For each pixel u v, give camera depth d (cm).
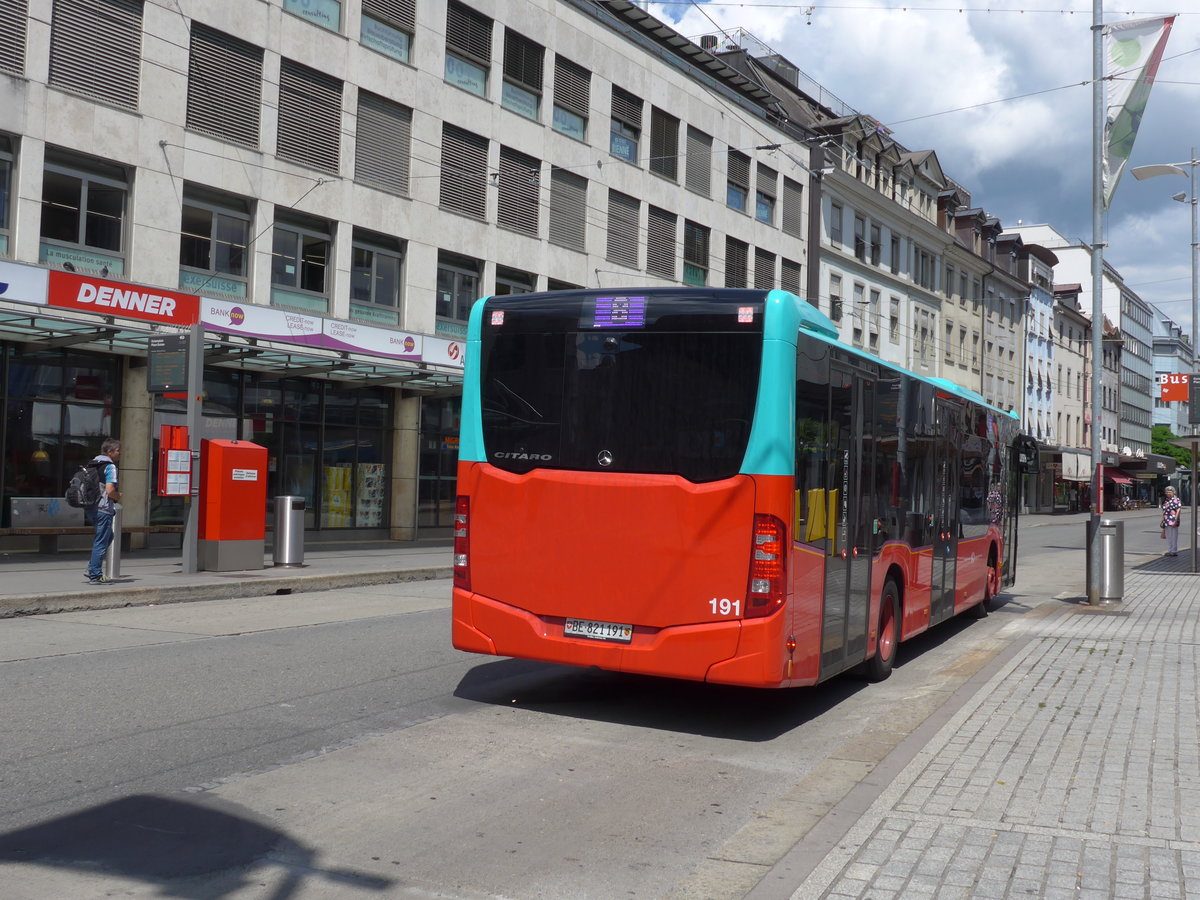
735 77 3775
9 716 693
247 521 1622
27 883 419
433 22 2583
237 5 2142
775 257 3959
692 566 705
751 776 625
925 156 5269
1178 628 1241
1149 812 532
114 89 1945
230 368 2206
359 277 2431
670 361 725
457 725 721
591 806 554
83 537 1953
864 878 439
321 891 425
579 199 3061
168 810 516
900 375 972
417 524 2638
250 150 2170
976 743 678
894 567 958
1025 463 1675
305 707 751
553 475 748
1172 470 9025
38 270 1656
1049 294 7306
